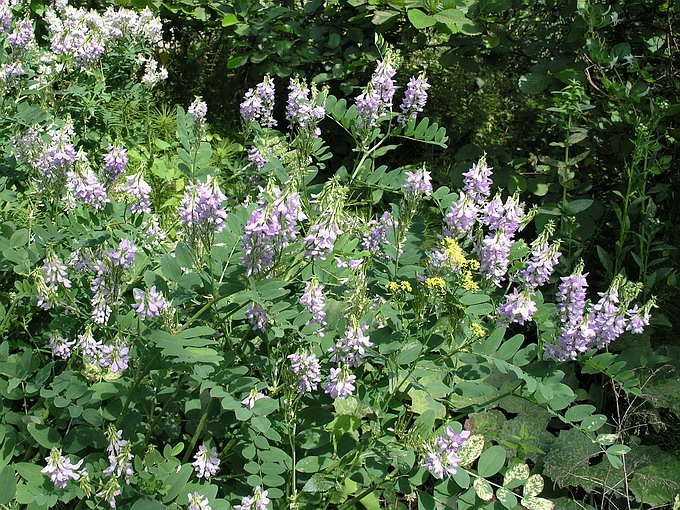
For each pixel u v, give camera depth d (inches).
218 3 67.3
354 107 38.9
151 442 31.3
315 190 36.5
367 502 31.6
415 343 30.4
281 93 66.8
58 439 28.5
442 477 28.3
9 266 32.8
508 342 30.5
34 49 46.3
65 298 30.3
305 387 29.5
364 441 30.5
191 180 33.1
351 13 61.2
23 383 30.0
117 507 27.2
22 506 28.0
